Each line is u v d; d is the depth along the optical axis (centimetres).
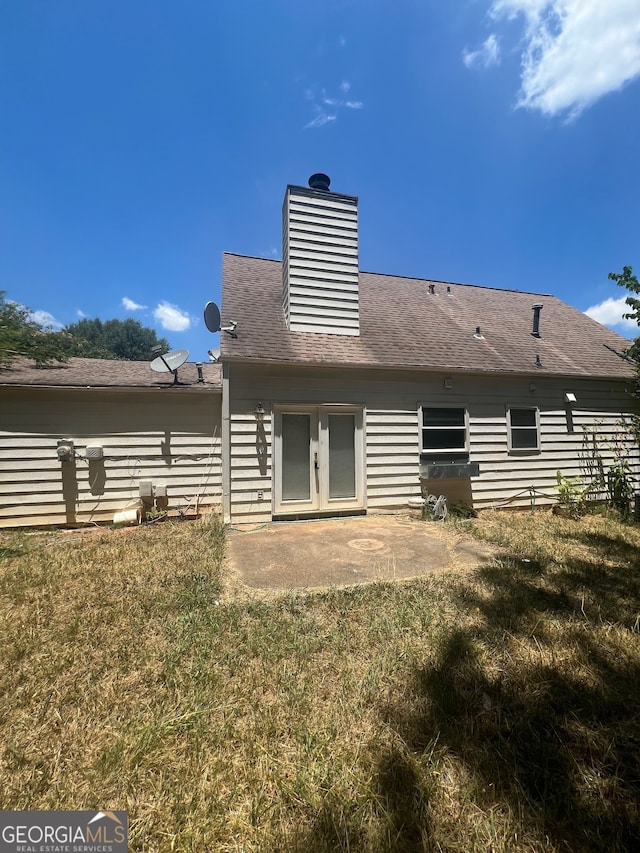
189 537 537
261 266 916
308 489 649
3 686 219
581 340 956
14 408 616
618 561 431
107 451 653
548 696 207
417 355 720
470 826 141
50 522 622
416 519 652
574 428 821
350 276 742
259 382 625
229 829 141
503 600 324
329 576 384
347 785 156
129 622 288
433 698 204
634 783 158
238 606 314
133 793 155
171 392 674
